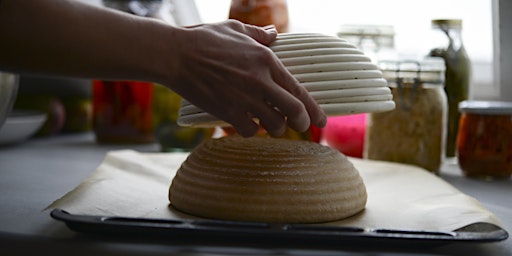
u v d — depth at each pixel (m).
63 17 0.52
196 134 1.16
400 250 0.54
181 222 0.55
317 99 0.61
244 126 0.57
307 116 0.57
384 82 0.66
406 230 0.55
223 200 0.62
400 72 0.96
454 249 0.56
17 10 0.51
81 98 1.51
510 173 0.99
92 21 0.52
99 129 1.32
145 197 0.71
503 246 0.58
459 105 1.07
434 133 0.98
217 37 0.56
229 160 0.65
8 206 0.70
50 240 0.52
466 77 1.12
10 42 0.51
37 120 1.23
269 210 0.61
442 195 0.74
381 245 0.54
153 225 0.53
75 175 0.94
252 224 0.55
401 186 0.81
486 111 0.96
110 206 0.65
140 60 0.53
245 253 0.50
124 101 1.29
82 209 0.62
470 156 0.99
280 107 0.56
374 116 1.00
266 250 0.52
